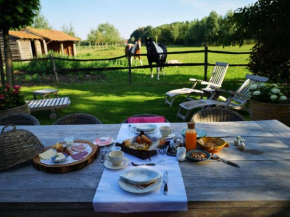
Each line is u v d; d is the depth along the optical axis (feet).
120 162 4.76
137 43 41.63
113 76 32.94
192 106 13.83
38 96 22.62
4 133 4.99
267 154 5.15
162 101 19.04
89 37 151.84
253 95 11.85
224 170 4.53
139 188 3.91
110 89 24.49
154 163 4.90
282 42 15.83
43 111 17.53
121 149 5.56
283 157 4.99
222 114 8.44
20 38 50.14
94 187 4.11
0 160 4.66
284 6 20.66
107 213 3.81
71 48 82.94
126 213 3.79
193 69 39.29
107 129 7.13
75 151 5.36
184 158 4.98
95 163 5.01
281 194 3.73
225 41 26.58
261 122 7.38
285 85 12.53
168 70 38.50
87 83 28.63
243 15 23.41
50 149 5.38
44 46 63.31
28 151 4.94
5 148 4.71
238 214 3.75
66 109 17.52
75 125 7.62
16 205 3.76
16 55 50.47
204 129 6.86
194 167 4.69
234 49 85.61
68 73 35.01
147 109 16.89
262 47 16.70
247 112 15.69
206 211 3.74
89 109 17.28
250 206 3.64
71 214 3.88
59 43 74.18
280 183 4.04
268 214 3.72
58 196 3.86
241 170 4.51
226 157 5.07
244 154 5.18
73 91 24.13
